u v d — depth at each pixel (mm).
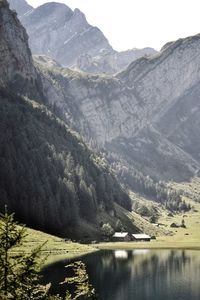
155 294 91625
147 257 152875
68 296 28125
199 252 171500
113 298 87312
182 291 94750
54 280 95938
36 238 161250
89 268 124375
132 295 90562
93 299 28109
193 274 115562
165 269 123750
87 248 172625
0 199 192250
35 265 23719
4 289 22750
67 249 158750
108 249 179250
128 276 112125
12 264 23391
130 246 192500
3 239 23344
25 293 23609
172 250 179125
